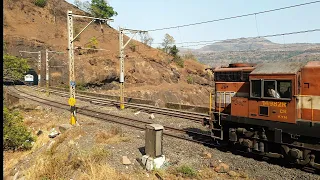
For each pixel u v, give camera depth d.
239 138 12.52
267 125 11.25
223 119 13.21
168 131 17.17
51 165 11.09
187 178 9.54
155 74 70.62
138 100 32.53
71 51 19.84
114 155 11.64
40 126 20.77
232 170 10.36
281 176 9.60
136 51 76.00
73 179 9.87
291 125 10.47
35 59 59.44
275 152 11.54
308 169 10.25
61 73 58.28
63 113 24.41
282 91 10.84
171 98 64.25
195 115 22.69
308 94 10.32
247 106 12.09
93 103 32.03
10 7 71.12
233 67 13.80
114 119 21.48
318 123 9.71
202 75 88.12
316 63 10.38
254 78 11.74
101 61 61.56
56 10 83.44
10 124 17.80
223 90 13.84
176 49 89.25
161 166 10.48
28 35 64.00
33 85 57.06
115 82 62.59
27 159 15.18
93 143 13.62
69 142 13.97
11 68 32.22
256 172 9.98
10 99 30.17
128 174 9.88
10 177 13.31
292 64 10.88
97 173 9.74
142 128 17.77
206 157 11.73
